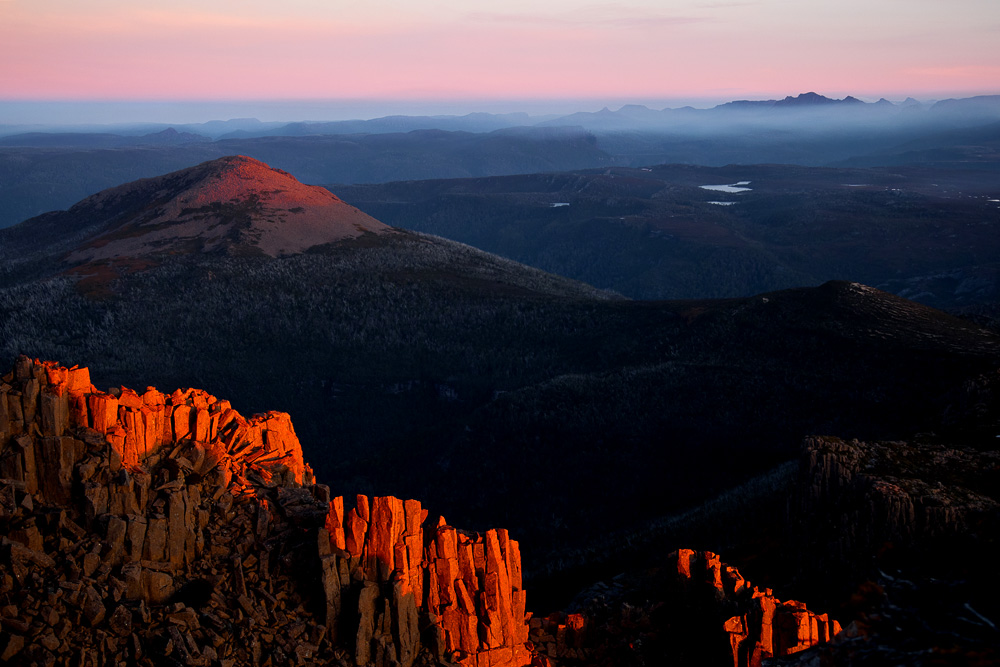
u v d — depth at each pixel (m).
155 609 26.14
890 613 19.22
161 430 30.19
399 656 28.20
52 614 24.64
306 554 29.06
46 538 26.72
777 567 59.41
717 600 34.62
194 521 28.81
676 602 36.44
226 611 27.08
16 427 27.92
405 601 28.53
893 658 18.09
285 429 34.72
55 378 28.72
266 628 27.03
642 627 35.47
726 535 77.75
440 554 30.09
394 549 29.09
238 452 32.25
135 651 24.98
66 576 25.83
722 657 32.12
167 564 27.38
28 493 27.27
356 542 28.89
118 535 26.84
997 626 17.91
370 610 28.11
